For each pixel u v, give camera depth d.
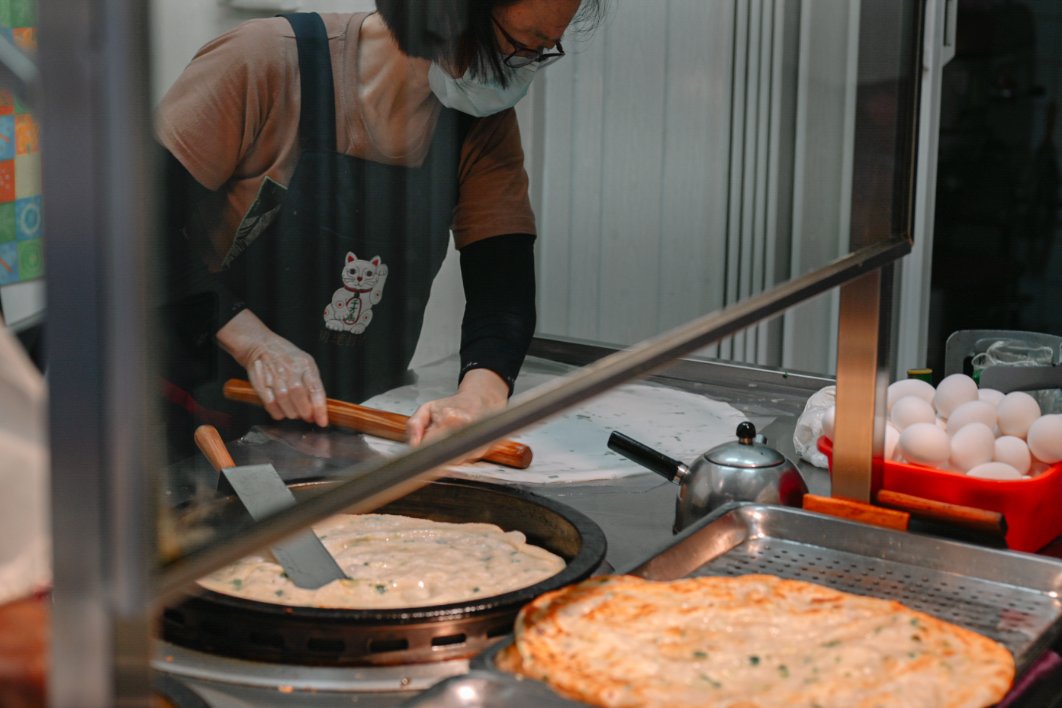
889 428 1.38
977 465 1.30
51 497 0.48
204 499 0.57
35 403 0.86
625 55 0.78
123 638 0.49
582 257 0.80
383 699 0.88
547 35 0.74
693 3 0.81
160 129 0.47
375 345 0.71
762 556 1.15
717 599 1.01
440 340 0.74
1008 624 1.00
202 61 0.65
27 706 0.60
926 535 1.13
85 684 0.49
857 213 1.15
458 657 0.94
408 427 0.68
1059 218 3.09
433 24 0.73
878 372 1.24
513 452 1.49
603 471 1.50
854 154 1.10
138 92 0.44
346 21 0.72
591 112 0.77
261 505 0.58
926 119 3.02
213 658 0.93
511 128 0.76
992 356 1.73
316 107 0.70
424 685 0.90
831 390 1.59
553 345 0.78
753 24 0.87
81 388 0.46
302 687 0.89
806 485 1.37
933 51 2.97
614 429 1.69
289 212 0.68
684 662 0.90
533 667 0.87
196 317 0.61
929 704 0.84
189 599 0.94
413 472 0.66
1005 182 3.13
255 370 0.64
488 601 0.97
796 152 0.98
